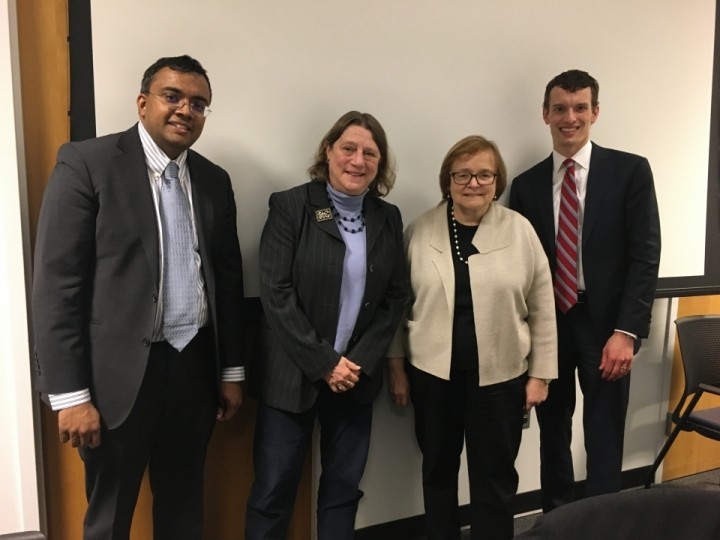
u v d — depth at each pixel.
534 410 2.29
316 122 1.79
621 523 0.82
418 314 1.71
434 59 1.93
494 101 2.04
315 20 1.74
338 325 1.58
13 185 1.44
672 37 2.30
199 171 1.46
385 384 2.02
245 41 1.66
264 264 1.54
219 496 1.84
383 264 1.60
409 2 1.86
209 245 1.43
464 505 2.24
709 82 2.40
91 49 1.51
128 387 1.31
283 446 1.60
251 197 1.74
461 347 1.67
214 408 1.52
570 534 0.79
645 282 1.84
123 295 1.30
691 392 2.19
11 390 1.50
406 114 1.91
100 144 1.31
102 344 1.30
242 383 1.76
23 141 1.48
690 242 2.45
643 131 2.30
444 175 1.73
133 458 1.38
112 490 1.37
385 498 2.09
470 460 1.75
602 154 1.92
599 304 1.91
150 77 1.32
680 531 0.83
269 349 1.59
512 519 1.79
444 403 1.73
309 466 1.95
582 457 2.43
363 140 1.52
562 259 1.93
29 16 1.45
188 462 1.50
